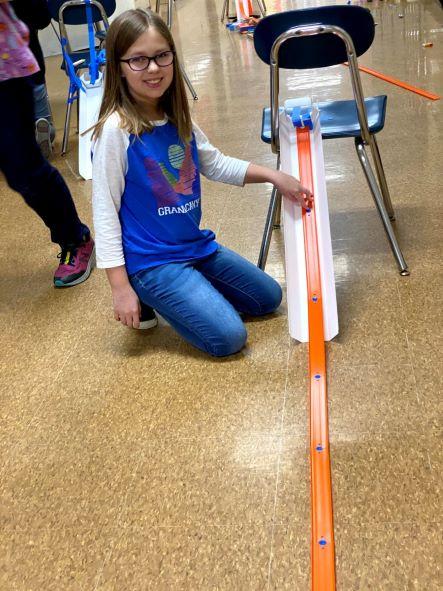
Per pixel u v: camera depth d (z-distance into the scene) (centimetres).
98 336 193
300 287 178
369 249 213
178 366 173
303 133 192
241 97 413
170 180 169
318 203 183
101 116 163
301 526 122
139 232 172
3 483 144
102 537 127
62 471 144
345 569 113
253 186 275
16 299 220
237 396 158
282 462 137
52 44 650
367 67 421
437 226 219
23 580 121
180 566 118
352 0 672
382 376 156
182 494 133
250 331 183
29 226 275
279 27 178
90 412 161
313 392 151
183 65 529
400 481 128
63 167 338
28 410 166
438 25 517
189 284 171
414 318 175
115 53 156
